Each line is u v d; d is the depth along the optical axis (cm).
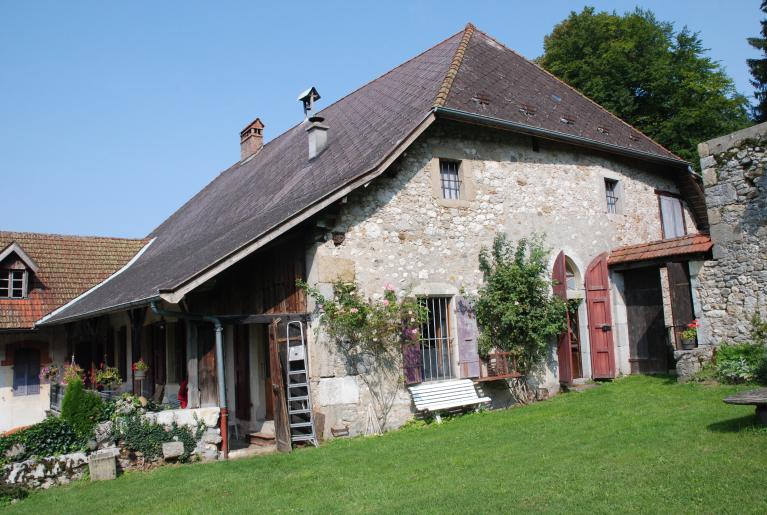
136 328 1106
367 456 770
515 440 764
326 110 1717
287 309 1005
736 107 2370
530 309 1110
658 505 466
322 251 936
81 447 821
